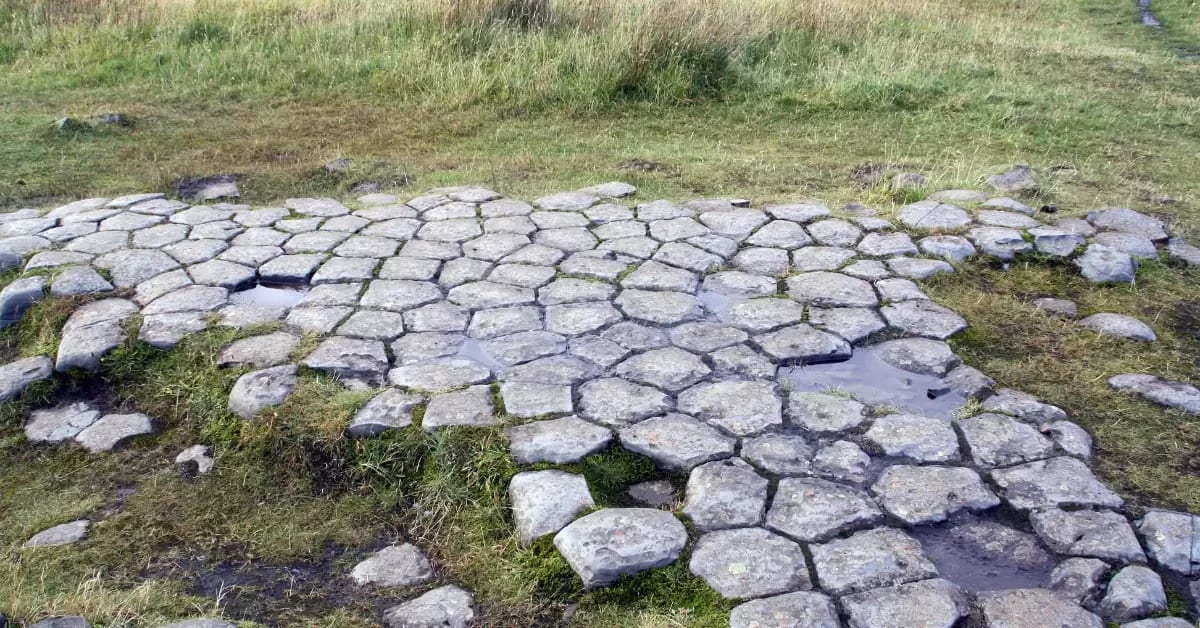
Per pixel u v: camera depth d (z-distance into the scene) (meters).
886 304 4.30
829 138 7.19
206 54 9.04
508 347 3.88
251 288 4.55
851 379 3.72
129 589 2.74
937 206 5.41
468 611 2.63
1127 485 3.05
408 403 3.43
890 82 8.08
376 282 4.48
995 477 3.07
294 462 3.28
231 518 3.08
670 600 2.59
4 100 8.02
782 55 8.94
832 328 4.06
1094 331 4.13
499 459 3.15
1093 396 3.59
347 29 9.41
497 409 3.40
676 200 5.74
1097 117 7.58
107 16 9.62
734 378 3.66
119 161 6.60
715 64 8.34
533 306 4.25
